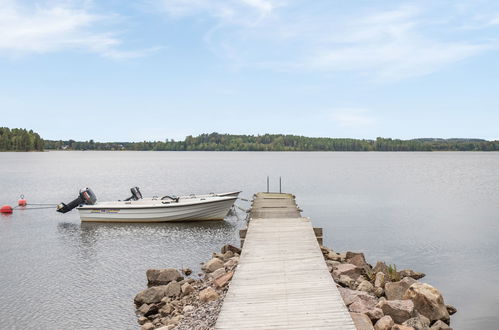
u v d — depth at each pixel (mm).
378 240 29891
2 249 27047
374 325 12648
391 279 18625
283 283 13562
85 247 27422
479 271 22766
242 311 11516
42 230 33031
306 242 18484
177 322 14617
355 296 14500
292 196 36906
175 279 19906
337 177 87625
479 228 33938
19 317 16453
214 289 17328
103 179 81125
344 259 21969
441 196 54938
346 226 34688
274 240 18891
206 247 27250
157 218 34969
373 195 55688
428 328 13461
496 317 16750
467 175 95312
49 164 141500
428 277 21781
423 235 31391
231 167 127875
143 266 23047
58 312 16891
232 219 37156
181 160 190000
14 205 47375
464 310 17484
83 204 36531
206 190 61406
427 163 162500
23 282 20453
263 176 89812
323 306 11750
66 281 20562
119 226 34219
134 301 17625
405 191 60844
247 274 14461
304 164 148875
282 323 10773
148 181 76750
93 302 17875
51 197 54469
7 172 100750
